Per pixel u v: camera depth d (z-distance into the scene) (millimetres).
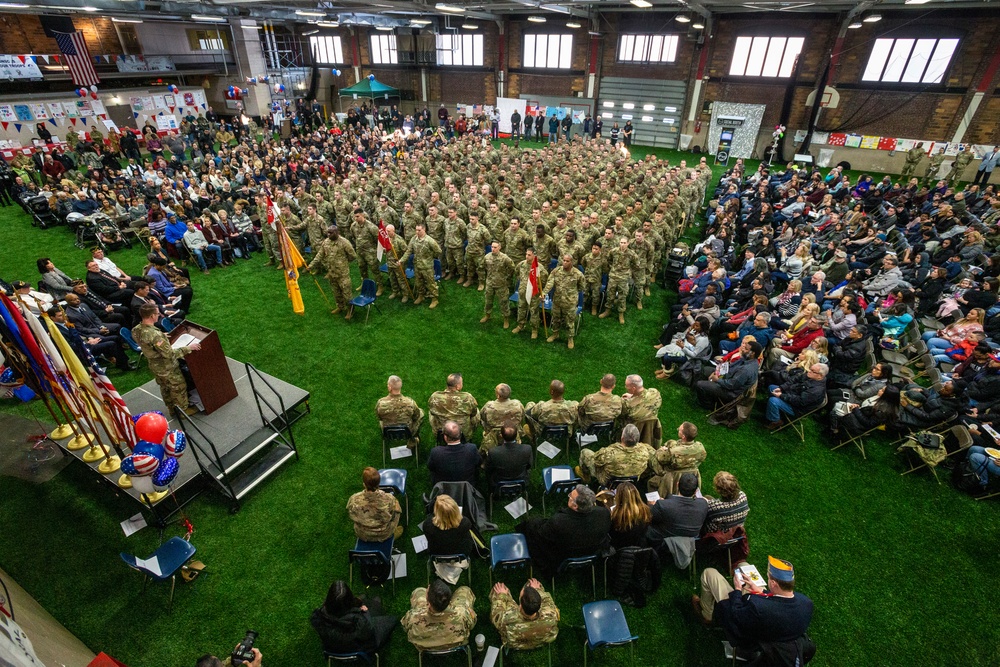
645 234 11094
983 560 5730
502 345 9680
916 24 20953
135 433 5387
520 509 6148
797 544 5836
